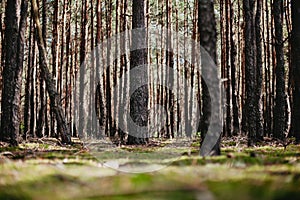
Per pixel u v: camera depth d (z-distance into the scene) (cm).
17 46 1128
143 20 1352
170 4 2611
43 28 1816
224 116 2128
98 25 2308
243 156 534
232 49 1952
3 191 268
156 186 273
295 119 1131
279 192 243
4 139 1123
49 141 1505
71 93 2538
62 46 2198
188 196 229
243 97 2345
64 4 2212
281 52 1430
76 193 258
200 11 586
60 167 425
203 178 318
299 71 1101
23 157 610
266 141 1340
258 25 1384
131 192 252
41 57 1212
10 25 1130
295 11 1093
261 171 367
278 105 1421
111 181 310
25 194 257
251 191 246
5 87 1121
